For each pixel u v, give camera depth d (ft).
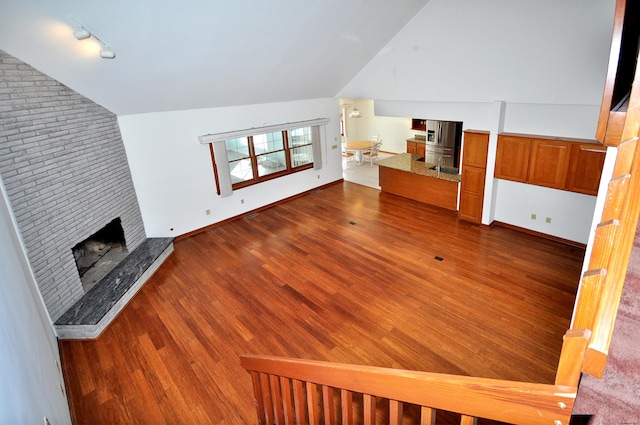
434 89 19.84
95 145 15.58
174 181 20.04
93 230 15.19
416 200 24.80
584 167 15.99
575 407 3.09
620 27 5.16
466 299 14.02
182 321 13.64
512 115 18.12
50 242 12.82
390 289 14.96
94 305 13.79
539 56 15.49
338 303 14.25
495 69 17.06
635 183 3.01
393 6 16.93
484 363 11.00
